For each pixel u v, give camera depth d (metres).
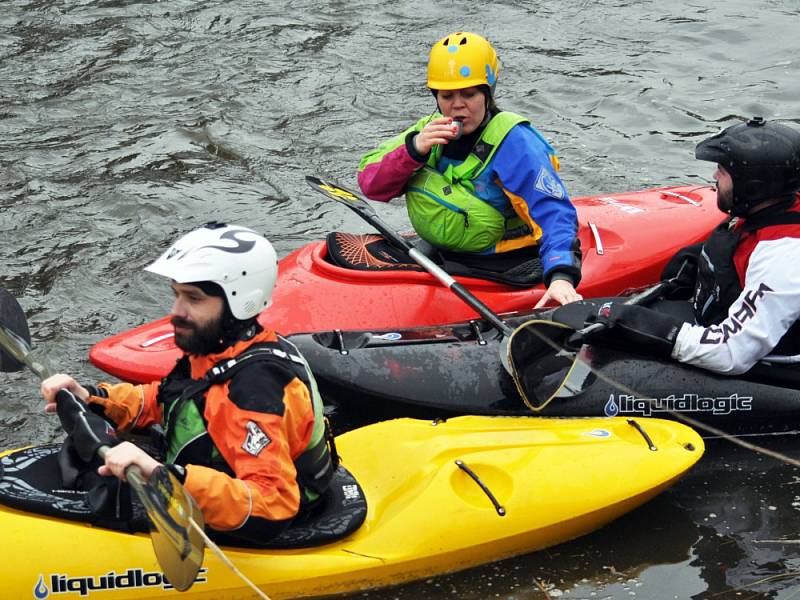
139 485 3.22
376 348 4.93
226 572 3.63
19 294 6.36
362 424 5.18
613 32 10.62
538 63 9.91
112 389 3.82
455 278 5.49
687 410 4.85
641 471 4.17
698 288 4.97
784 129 4.56
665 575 4.02
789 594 3.91
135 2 11.52
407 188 5.59
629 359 4.89
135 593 3.60
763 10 11.03
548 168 5.23
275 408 3.38
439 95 5.30
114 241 7.03
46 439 5.07
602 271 5.90
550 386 4.75
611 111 8.98
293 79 9.68
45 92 9.44
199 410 3.42
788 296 4.55
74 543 3.57
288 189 7.82
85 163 8.14
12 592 3.53
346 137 8.63
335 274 5.48
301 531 3.73
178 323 3.40
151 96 9.36
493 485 4.08
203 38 10.59
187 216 7.39
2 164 8.09
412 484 4.02
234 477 3.48
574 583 3.96
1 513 3.62
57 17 11.10
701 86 9.38
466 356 4.92
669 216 6.25
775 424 4.93
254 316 3.45
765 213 4.61
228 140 8.55
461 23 10.90
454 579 3.95
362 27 10.83
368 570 3.77
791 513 4.41
